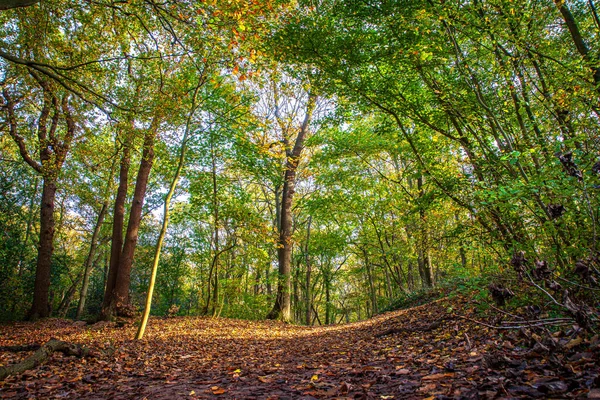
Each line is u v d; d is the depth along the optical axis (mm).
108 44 10750
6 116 12516
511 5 6008
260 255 18000
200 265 25094
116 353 7488
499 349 3602
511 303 4227
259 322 17266
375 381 3383
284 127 12961
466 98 7637
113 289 15227
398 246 22172
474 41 7031
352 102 9992
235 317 19688
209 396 3582
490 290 3303
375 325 11562
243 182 22406
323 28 8328
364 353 6008
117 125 10000
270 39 8352
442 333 6020
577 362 2414
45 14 9836
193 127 12594
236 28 7254
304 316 38094
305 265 34250
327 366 5012
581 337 2854
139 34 10711
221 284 19531
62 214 25891
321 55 8484
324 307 40594
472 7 6367
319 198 21594
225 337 11031
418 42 7648
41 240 16625
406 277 29406
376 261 28375
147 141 10922
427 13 6848
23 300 16984
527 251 4473
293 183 20719
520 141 6152
